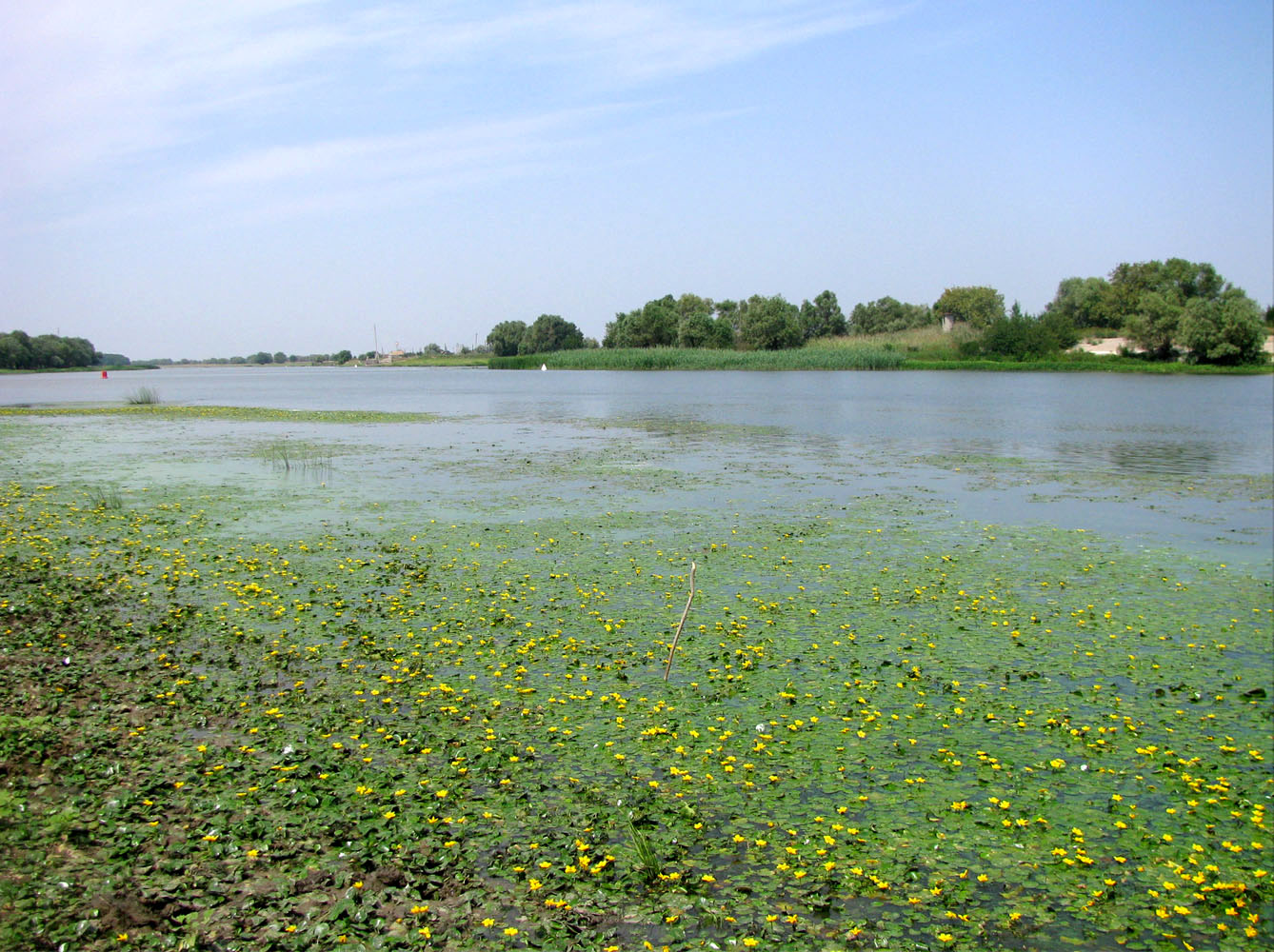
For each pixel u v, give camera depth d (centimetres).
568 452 3259
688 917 634
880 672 1117
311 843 694
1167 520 2064
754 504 2233
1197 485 2553
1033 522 2036
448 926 608
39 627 1179
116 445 3484
